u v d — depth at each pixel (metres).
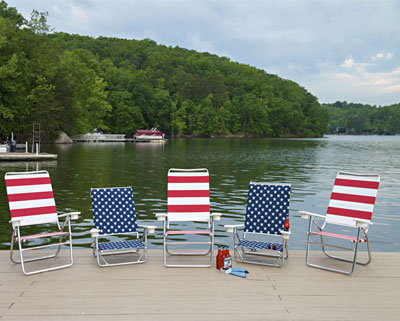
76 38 135.62
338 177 5.40
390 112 190.12
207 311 3.66
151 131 76.00
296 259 5.34
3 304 3.79
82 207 10.86
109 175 18.59
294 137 131.38
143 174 19.17
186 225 9.20
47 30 47.47
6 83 39.97
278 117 124.12
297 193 14.01
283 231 4.97
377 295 4.11
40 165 23.27
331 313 3.67
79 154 33.88
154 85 109.81
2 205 11.05
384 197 13.37
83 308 3.71
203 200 5.51
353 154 40.22
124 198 5.41
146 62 126.31
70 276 4.57
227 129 114.19
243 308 3.74
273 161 29.16
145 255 5.32
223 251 4.85
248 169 22.80
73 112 54.66
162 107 95.06
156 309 3.70
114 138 71.75
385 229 9.07
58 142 55.00
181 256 5.45
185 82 110.56
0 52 40.59
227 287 4.28
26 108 43.53
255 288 4.26
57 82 50.69
